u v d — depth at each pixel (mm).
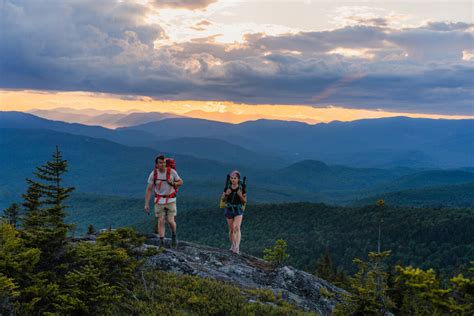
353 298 5840
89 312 5906
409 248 158625
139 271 8117
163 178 11125
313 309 9102
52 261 6652
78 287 5988
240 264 11156
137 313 6555
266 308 7629
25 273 5906
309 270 119438
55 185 7289
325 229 195500
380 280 5746
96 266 6672
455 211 180750
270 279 10469
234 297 7852
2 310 5219
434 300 4258
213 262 10906
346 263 156875
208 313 7031
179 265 9539
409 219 179750
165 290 7660
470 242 151875
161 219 11227
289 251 177750
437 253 149625
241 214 12531
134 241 7992
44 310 5719
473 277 4254
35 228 6785
